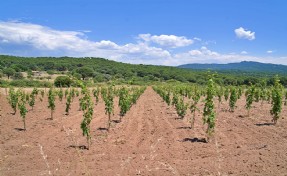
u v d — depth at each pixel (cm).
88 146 1752
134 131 2339
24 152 1664
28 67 13450
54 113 3312
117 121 2847
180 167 1415
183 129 2412
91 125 2602
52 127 2434
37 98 5038
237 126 2516
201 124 2669
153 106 4338
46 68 14362
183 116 2997
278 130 2331
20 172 1342
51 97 2823
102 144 1880
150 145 1864
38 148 1750
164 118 3055
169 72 15125
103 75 12350
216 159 1546
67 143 1892
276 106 2538
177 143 1909
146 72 14862
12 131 2234
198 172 1346
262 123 2666
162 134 2208
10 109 3572
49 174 1318
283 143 1902
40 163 1469
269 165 1438
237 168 1398
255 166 1423
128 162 1495
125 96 2881
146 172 1347
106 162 1494
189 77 13338
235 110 3656
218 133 2225
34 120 2781
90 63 16725
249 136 2114
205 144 1881
